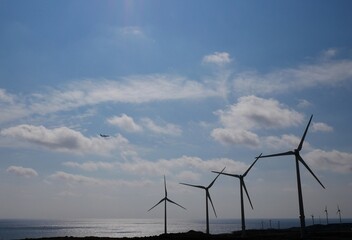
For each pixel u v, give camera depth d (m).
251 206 93.31
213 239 80.94
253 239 78.38
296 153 77.38
